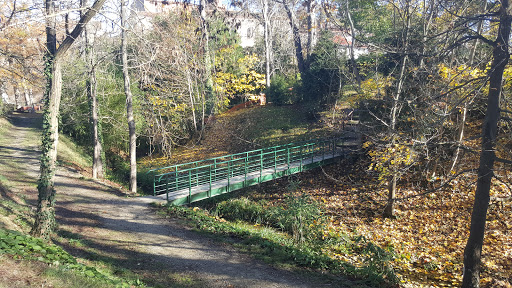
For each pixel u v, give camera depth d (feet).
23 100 194.70
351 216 51.31
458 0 40.19
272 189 64.80
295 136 81.25
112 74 83.30
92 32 56.90
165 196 47.37
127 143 91.56
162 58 55.93
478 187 29.58
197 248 31.32
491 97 28.89
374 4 66.13
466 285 29.99
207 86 99.91
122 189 54.13
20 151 77.10
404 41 45.09
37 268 17.72
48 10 29.12
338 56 84.58
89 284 17.76
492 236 40.50
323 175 66.54
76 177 58.59
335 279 26.84
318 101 88.17
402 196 53.36
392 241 42.14
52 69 28.68
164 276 25.16
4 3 28.73
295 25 103.55
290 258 30.37
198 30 96.68
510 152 40.40
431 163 54.13
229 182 51.70
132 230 34.94
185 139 98.89
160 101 74.23
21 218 32.83
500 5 28.99
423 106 45.16
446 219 45.65
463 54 50.75
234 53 111.96
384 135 42.83
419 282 32.07
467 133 58.44
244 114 101.96
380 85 46.47
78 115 84.07
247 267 27.91
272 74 129.39
